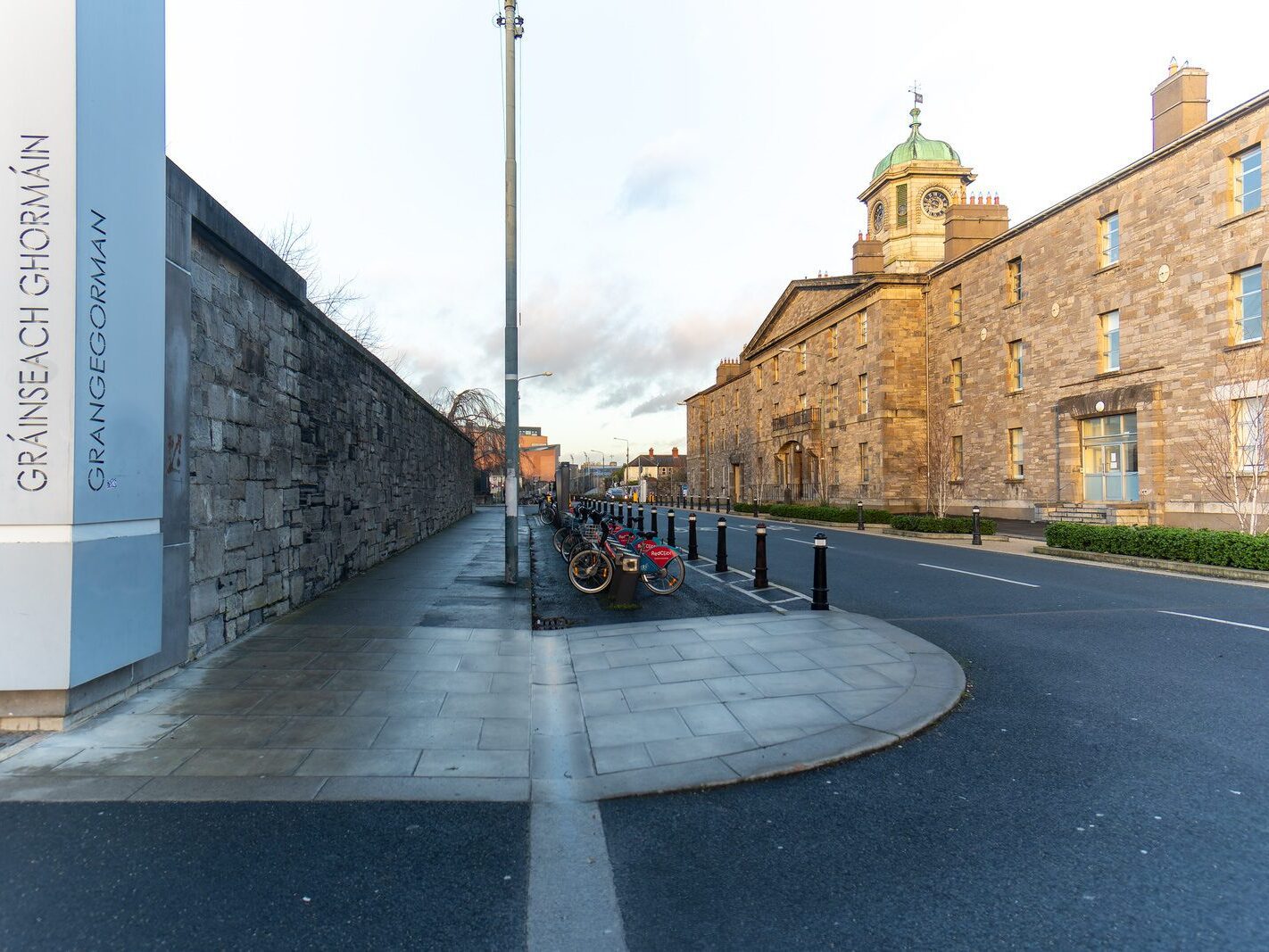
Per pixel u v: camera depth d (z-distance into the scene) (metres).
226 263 6.73
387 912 2.66
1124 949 2.43
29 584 4.25
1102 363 22.06
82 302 4.34
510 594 9.81
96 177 4.48
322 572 9.84
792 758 4.19
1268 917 2.61
